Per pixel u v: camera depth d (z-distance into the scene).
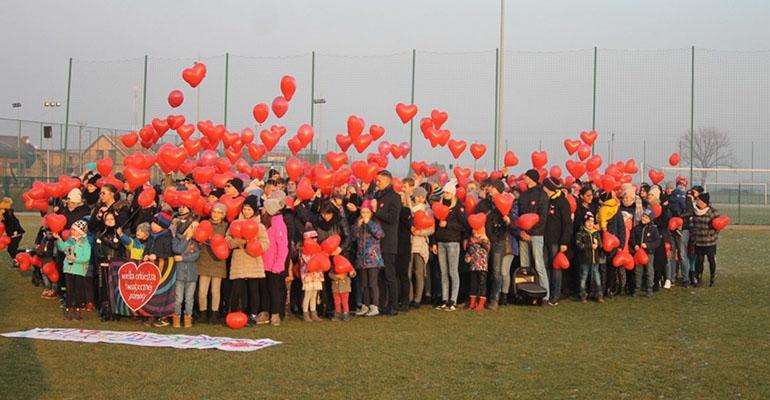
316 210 11.78
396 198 11.75
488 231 12.39
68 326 10.66
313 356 8.79
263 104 13.82
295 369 8.12
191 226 10.70
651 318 11.73
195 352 8.94
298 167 12.24
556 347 9.43
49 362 8.31
